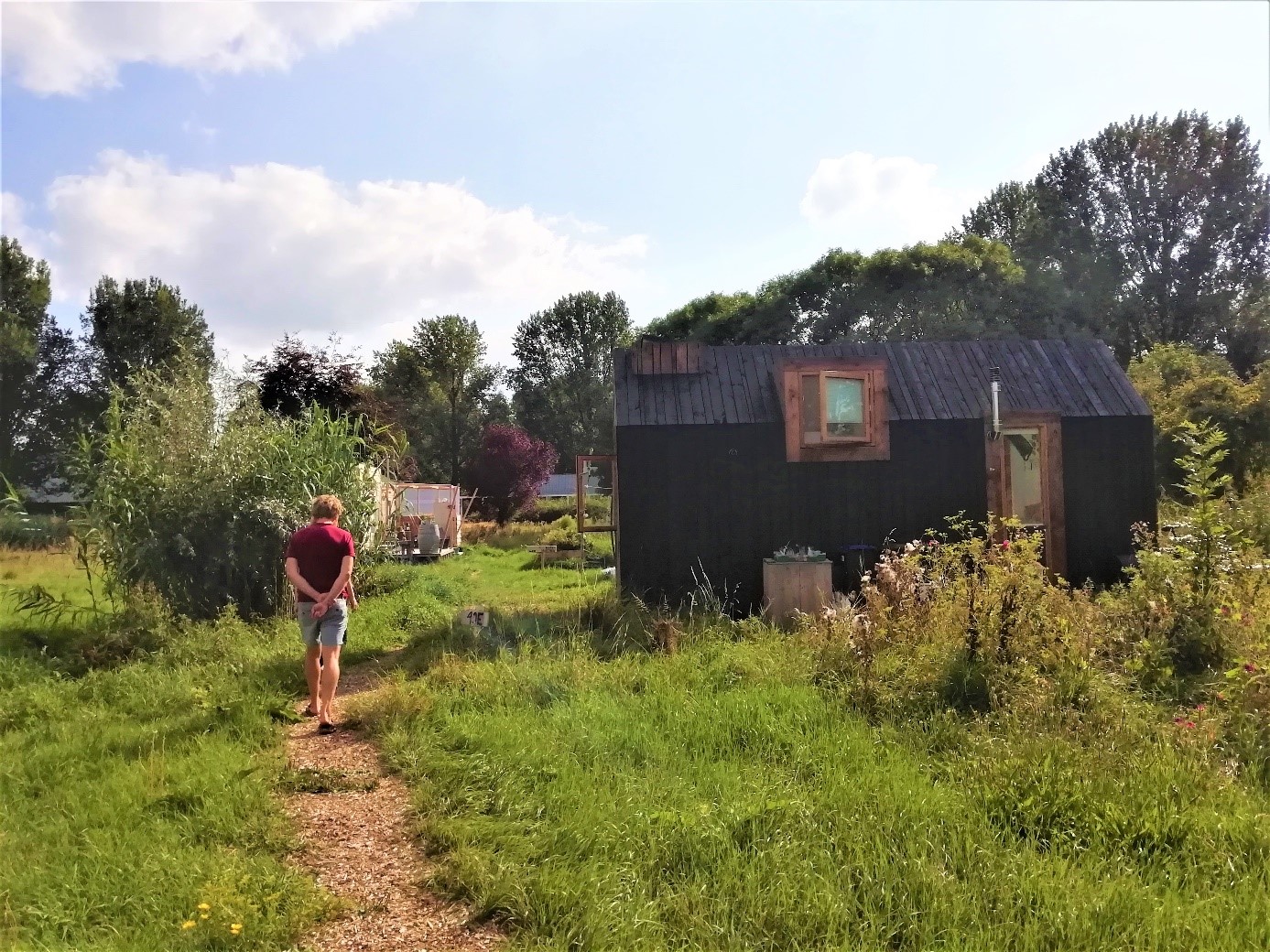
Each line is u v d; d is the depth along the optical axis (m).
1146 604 6.68
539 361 69.75
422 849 4.03
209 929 3.18
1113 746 4.70
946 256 31.77
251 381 12.68
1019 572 6.57
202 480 10.36
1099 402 11.17
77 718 6.17
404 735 5.49
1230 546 7.00
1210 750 4.75
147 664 7.88
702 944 3.10
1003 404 11.02
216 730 5.72
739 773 4.64
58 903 3.39
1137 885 3.41
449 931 3.32
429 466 52.28
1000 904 3.26
